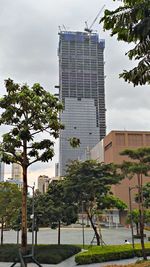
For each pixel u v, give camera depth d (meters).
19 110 21.88
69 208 38.28
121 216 106.12
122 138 115.12
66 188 38.47
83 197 39.38
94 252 32.22
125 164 33.72
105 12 12.46
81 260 30.56
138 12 12.10
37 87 22.38
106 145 123.69
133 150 32.34
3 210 40.19
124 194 105.00
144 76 13.53
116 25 12.55
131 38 12.76
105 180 38.44
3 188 41.03
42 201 39.16
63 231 84.19
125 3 12.30
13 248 36.03
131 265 20.91
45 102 22.52
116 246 36.88
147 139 115.88
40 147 22.39
